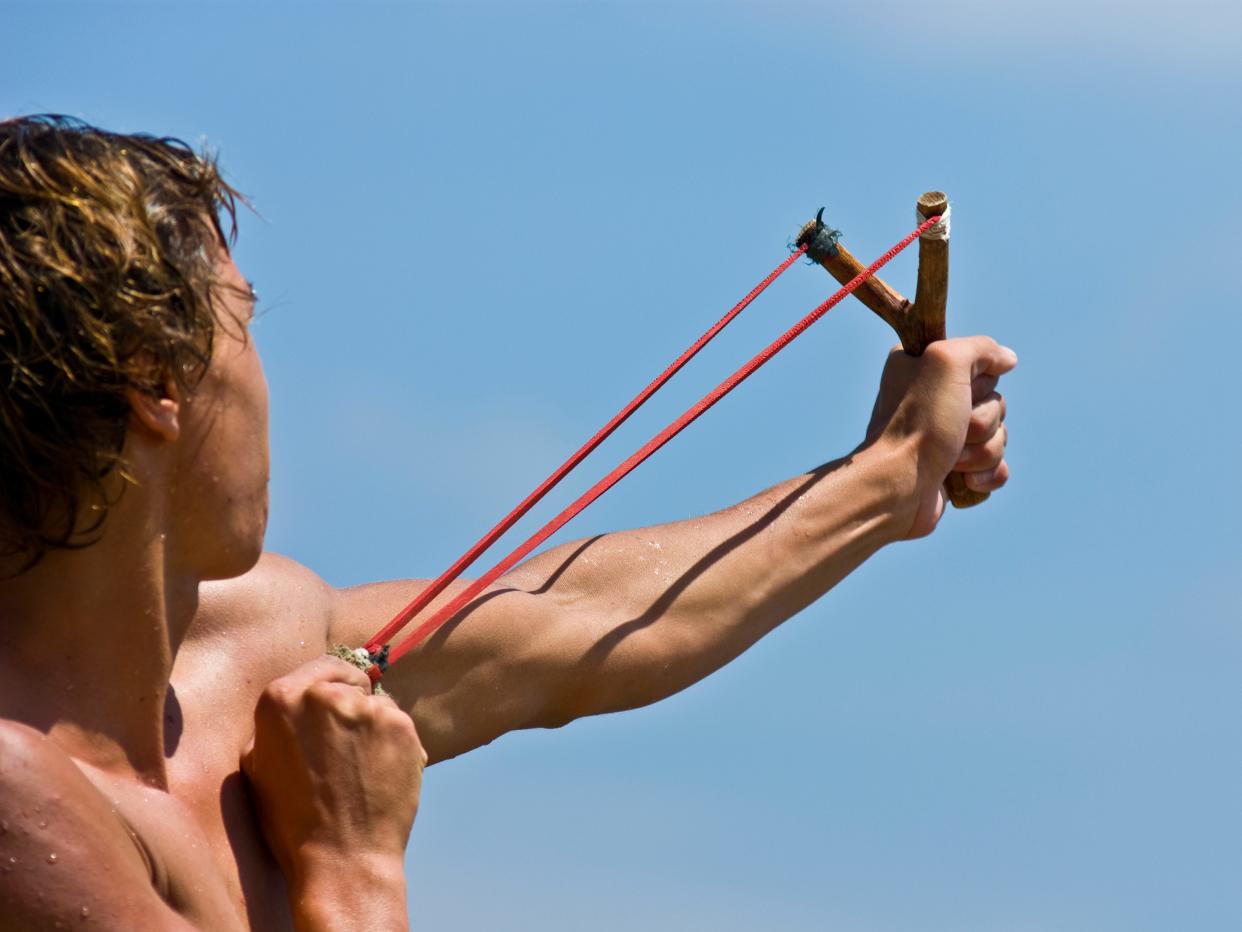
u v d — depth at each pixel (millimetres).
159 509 5480
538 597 7398
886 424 8484
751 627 7844
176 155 5594
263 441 5746
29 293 5145
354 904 5762
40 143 5332
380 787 5914
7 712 5270
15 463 5199
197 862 5551
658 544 7793
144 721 5586
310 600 6762
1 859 4883
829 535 8086
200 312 5391
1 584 5355
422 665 6969
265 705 5945
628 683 7488
